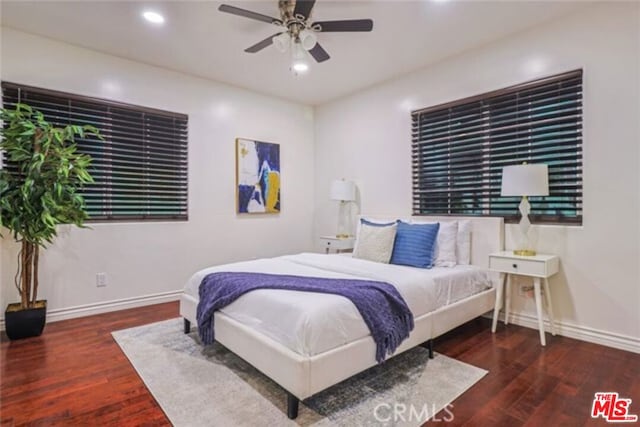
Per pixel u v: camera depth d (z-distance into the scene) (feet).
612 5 8.47
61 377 7.14
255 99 15.10
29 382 6.93
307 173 17.15
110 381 6.98
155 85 12.39
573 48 9.08
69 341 8.97
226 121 14.23
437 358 8.00
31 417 5.81
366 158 14.78
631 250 8.30
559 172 9.41
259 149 15.20
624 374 7.20
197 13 8.98
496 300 9.75
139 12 8.95
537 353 8.24
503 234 10.48
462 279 9.48
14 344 8.77
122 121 11.75
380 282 7.83
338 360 6.03
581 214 9.05
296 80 13.80
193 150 13.35
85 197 11.07
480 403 6.21
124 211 11.84
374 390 6.64
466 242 10.90
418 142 12.84
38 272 10.25
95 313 11.19
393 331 6.96
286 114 16.22
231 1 8.45
